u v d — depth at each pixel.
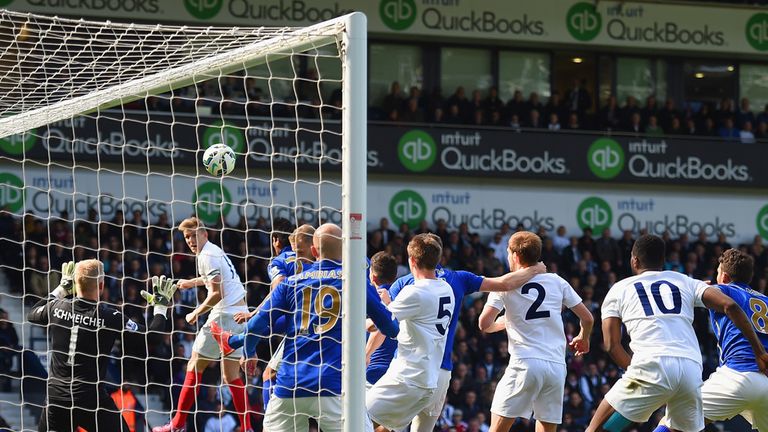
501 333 31.66
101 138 34.88
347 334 11.01
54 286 28.23
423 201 40.22
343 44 11.12
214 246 14.82
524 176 40.44
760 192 43.47
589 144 41.12
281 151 36.66
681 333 12.91
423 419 13.87
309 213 36.44
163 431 14.86
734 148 42.44
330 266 11.77
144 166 35.25
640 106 45.25
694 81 45.81
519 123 41.34
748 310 13.48
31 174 33.94
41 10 36.72
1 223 31.03
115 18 37.72
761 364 13.08
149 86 13.82
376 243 34.75
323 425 11.58
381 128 39.16
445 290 13.02
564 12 43.50
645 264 13.31
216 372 22.73
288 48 11.83
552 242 36.97
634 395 12.92
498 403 13.51
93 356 13.12
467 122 40.66
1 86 14.68
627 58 45.09
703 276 38.47
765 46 45.47
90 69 13.94
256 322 11.62
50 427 13.23
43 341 27.12
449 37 42.53
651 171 41.66
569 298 13.67
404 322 13.02
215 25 38.97
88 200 34.38
